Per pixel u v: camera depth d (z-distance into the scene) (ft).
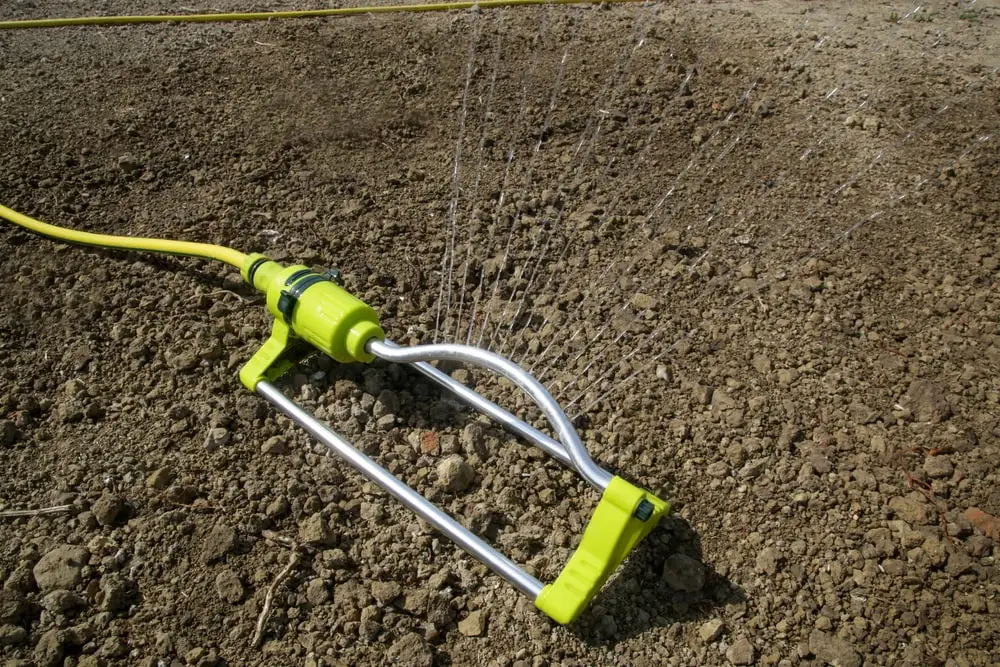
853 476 7.08
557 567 6.39
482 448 7.16
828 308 8.67
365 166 10.32
